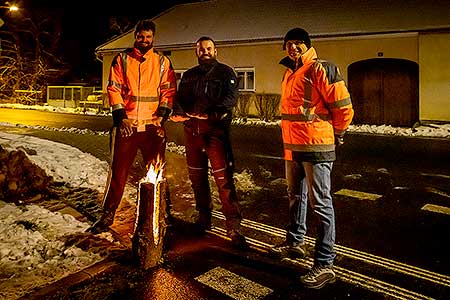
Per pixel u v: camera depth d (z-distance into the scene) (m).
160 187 3.84
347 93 3.45
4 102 26.92
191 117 4.38
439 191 6.62
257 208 5.64
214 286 3.50
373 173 7.93
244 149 10.55
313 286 3.48
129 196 5.82
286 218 5.25
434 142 11.78
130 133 4.23
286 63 3.72
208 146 4.34
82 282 3.51
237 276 3.67
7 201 5.36
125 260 3.89
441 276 3.71
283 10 19.61
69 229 4.47
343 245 4.40
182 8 24.09
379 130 14.23
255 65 18.17
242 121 17.16
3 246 3.95
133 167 8.08
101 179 6.61
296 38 3.57
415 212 5.53
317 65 3.46
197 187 4.62
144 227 3.74
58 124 15.76
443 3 16.05
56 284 3.45
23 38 28.94
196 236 4.58
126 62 4.30
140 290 3.41
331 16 17.66
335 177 7.62
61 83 29.67
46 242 4.12
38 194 5.71
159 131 4.50
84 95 24.97
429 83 14.70
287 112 3.68
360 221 5.18
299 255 4.02
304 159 3.58
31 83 27.73
